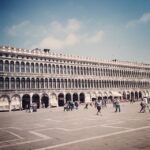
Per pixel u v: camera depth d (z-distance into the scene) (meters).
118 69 101.50
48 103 75.69
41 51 76.06
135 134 15.05
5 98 66.31
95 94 90.06
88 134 16.03
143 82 112.94
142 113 32.38
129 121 22.89
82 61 87.38
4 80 66.50
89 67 89.81
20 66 70.25
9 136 16.91
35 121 28.20
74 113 39.81
